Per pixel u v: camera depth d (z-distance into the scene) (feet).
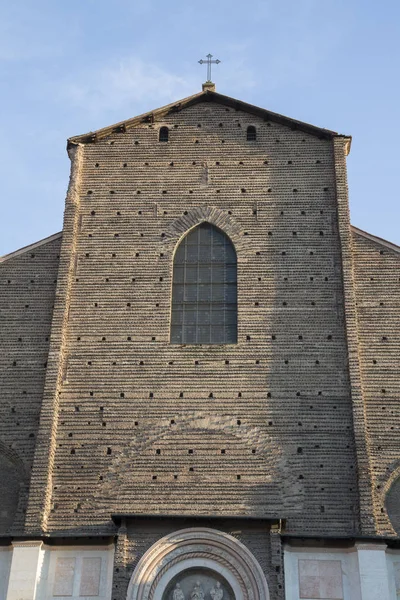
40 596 89.86
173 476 97.50
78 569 91.71
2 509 97.71
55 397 102.17
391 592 89.56
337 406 101.40
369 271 111.24
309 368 103.96
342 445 98.94
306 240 112.98
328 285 109.60
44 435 99.45
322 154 119.65
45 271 114.32
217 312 109.09
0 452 101.35
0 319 110.42
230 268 112.16
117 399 102.63
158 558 91.20
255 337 106.11
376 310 108.37
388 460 98.32
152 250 113.29
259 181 117.91
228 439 99.60
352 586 89.45
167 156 120.57
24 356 107.45
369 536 90.17
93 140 122.01
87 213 116.37
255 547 91.45
